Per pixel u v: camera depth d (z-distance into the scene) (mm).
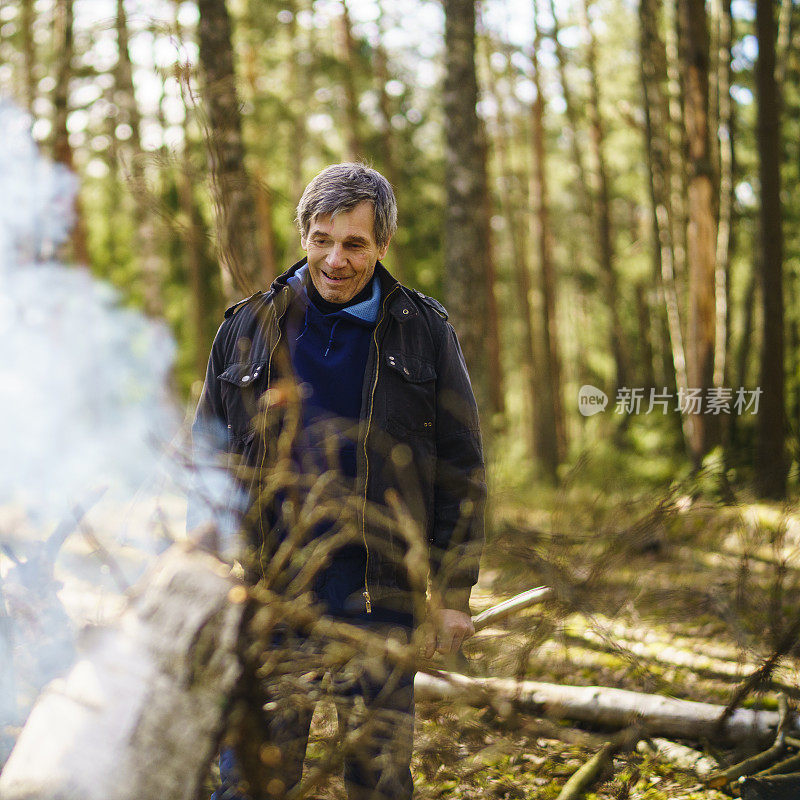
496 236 24891
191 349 18156
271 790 1792
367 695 2041
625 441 9633
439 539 2166
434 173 19391
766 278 8609
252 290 2000
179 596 1783
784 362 8531
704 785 2707
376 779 2023
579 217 24484
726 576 3438
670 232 13188
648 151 13586
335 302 2164
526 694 3092
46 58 14523
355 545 2080
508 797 2486
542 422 18672
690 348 9930
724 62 10539
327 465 2080
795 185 12852
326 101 19000
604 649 3686
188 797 1639
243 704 1742
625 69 17016
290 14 17797
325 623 1868
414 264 18938
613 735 2977
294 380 2090
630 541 2629
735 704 2926
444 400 2176
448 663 2141
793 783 2562
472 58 8594
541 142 19609
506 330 27219
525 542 2561
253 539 2078
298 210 2197
